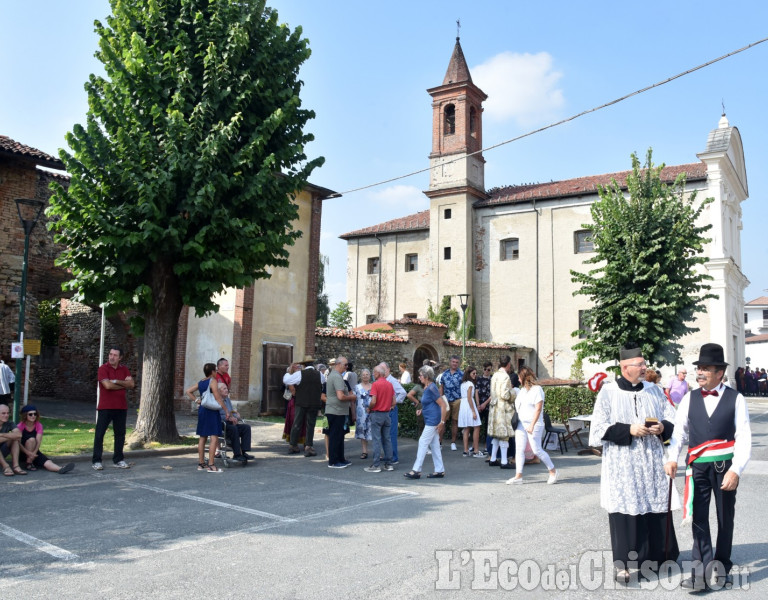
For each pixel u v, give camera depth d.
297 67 12.75
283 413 20.02
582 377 33.34
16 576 4.89
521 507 7.67
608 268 17.42
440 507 7.61
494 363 31.28
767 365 55.16
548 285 35.06
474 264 37.47
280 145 12.45
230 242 11.45
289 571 5.08
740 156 35.72
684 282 17.27
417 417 15.36
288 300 20.62
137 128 11.08
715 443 4.97
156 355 12.06
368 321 41.56
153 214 10.64
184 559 5.37
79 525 6.41
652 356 17.36
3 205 16.33
